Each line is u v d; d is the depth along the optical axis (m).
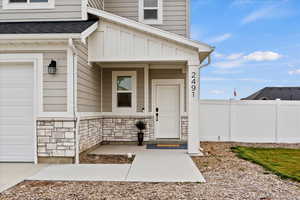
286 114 9.90
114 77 8.95
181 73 9.12
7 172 5.07
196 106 7.00
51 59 5.91
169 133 9.30
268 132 9.95
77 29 5.91
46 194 3.79
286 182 4.42
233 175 4.90
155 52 6.95
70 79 5.87
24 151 6.00
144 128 8.62
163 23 9.19
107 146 8.50
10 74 6.05
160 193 3.82
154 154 7.02
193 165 5.66
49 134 5.88
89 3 7.36
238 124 10.08
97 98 8.34
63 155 5.86
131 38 6.99
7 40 5.74
